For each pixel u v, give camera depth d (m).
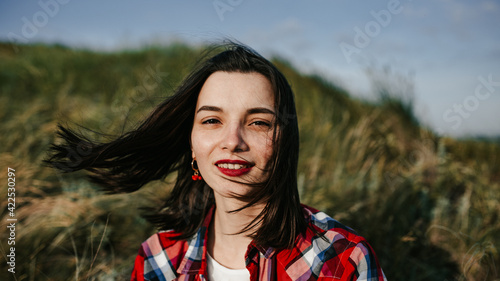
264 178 1.32
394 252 2.38
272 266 1.37
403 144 3.98
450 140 4.39
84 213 2.51
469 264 2.21
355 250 1.30
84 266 2.15
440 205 2.83
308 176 3.18
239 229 1.43
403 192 2.92
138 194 2.77
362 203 2.64
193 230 1.56
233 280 1.43
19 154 3.12
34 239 2.32
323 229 1.39
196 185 1.66
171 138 1.61
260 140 1.29
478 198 3.15
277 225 1.37
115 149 1.60
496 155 4.11
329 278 1.30
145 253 1.58
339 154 3.57
